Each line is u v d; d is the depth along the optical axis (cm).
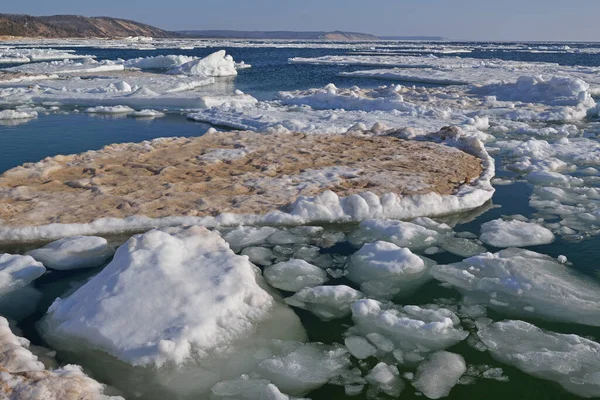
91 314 361
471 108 1530
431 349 356
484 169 793
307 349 352
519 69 2922
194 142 934
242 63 3516
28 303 418
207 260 429
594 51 6444
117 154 830
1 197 616
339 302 419
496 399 307
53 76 2466
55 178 703
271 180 699
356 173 734
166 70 3281
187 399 300
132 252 415
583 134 1195
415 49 7400
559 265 479
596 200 684
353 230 578
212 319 356
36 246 532
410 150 889
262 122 1221
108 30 18288
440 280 456
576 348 353
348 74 2845
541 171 802
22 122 1295
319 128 1141
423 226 582
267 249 520
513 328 378
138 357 325
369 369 335
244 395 303
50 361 330
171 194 639
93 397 285
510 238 544
